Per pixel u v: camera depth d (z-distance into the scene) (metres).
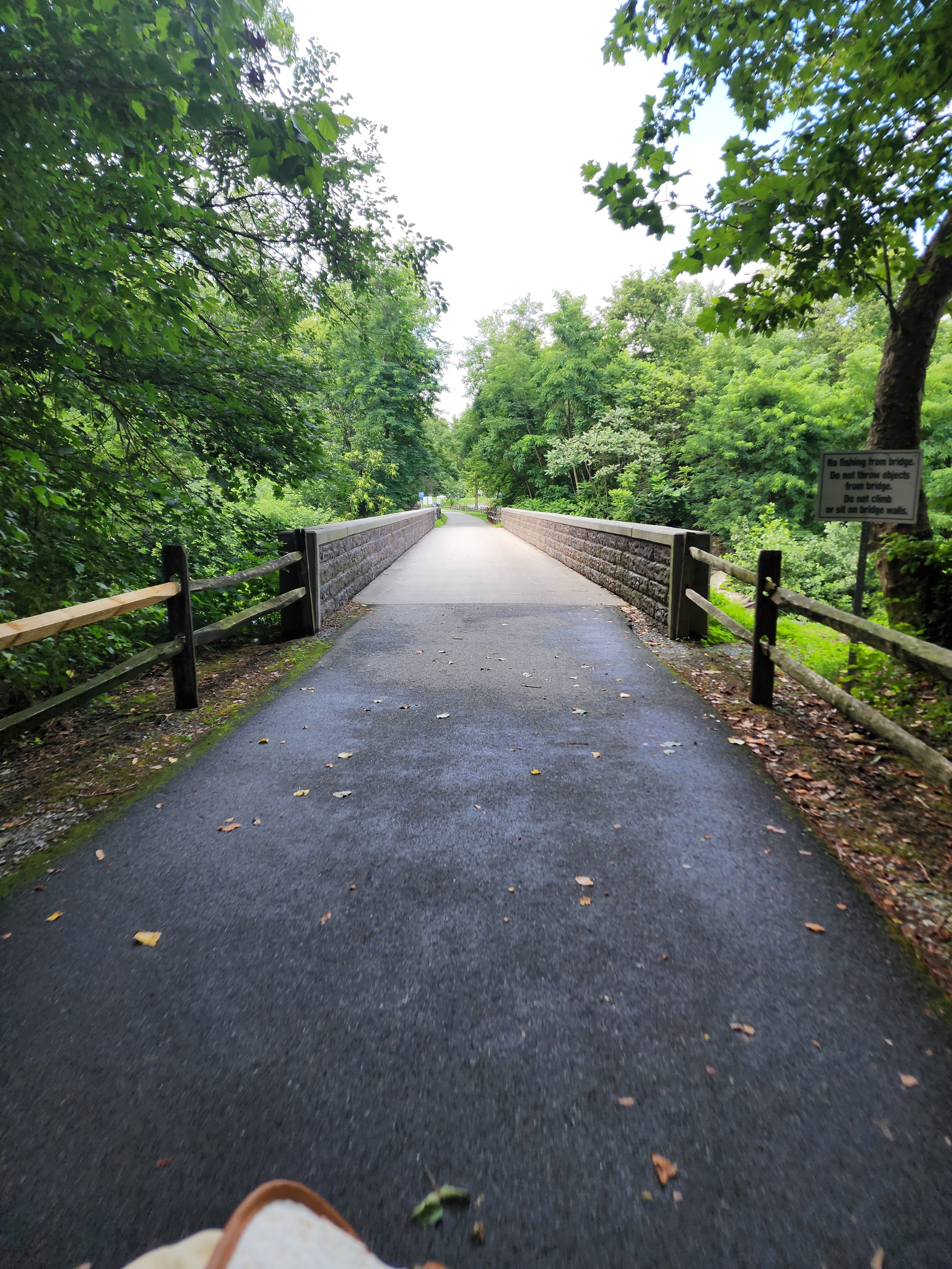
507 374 38.34
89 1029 2.07
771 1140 1.70
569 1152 1.67
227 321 9.80
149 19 3.32
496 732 4.58
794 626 7.80
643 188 5.32
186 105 3.86
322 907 2.69
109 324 5.09
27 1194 1.57
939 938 2.48
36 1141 1.70
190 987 2.25
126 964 2.36
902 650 3.29
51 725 4.79
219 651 6.96
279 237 9.36
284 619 7.48
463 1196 1.57
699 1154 1.66
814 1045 2.00
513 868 2.96
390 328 11.54
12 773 3.98
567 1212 1.53
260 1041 2.03
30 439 6.04
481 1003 2.17
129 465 7.37
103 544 6.60
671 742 4.38
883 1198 1.56
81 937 2.51
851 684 5.33
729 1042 2.01
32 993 2.22
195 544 7.55
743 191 5.23
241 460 8.12
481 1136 1.71
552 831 3.27
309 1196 0.55
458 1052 1.98
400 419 29.27
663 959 2.37
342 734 4.56
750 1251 1.45
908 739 3.18
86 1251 1.46
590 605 9.33
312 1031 2.06
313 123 3.66
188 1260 0.46
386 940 2.49
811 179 5.29
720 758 4.12
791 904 2.69
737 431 26.67
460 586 11.32
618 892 2.77
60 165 4.38
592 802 3.56
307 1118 1.77
